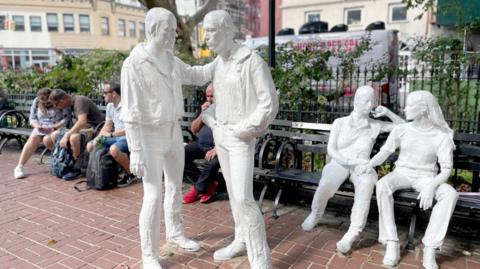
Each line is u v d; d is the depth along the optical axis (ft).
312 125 13.92
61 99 18.40
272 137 14.58
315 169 17.35
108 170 15.65
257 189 15.38
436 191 9.71
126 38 120.57
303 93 17.87
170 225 10.61
